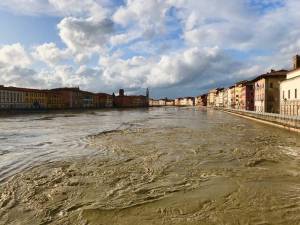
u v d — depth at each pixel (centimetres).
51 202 1205
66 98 14712
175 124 5553
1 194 1307
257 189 1328
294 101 5316
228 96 15700
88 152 2383
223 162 1912
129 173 1645
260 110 8150
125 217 1059
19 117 7931
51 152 2409
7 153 2375
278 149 2414
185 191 1317
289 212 1074
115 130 4309
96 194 1295
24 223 1024
